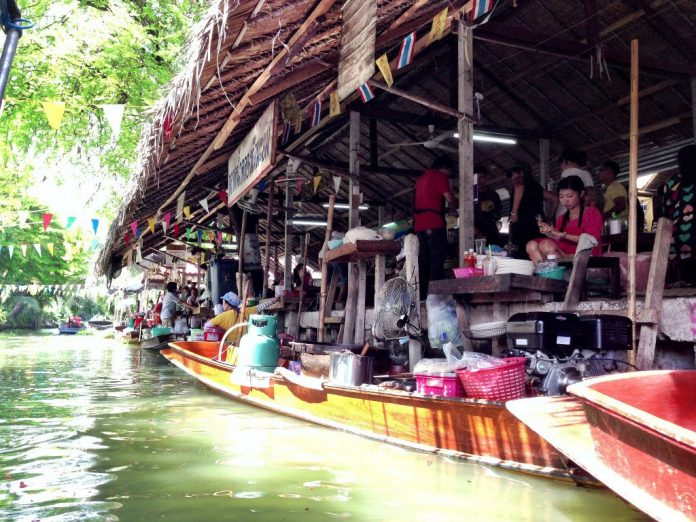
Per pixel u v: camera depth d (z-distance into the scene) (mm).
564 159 7441
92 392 8906
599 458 3074
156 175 9297
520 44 7383
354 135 9734
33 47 14445
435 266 7281
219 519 3266
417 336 6520
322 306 8609
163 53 16297
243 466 4375
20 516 3336
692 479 2430
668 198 5867
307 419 6148
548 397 3799
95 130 16734
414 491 3715
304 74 6559
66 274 36500
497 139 10547
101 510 3432
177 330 18391
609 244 6426
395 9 5680
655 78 8883
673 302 4867
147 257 24609
